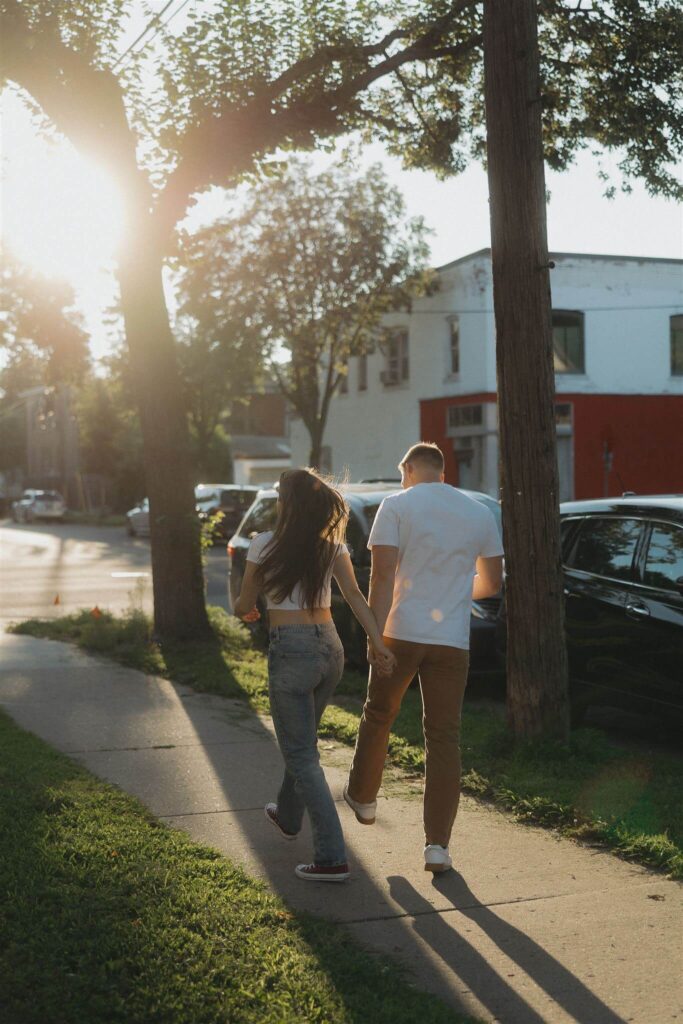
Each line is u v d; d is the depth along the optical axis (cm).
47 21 1059
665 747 759
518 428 684
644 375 3328
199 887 449
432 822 490
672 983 372
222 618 1345
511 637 693
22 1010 342
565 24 1048
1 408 8600
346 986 365
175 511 1210
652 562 732
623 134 1099
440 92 1193
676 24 1016
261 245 3356
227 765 684
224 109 1107
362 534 1056
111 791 607
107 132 1127
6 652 1184
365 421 3875
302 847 523
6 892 437
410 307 3412
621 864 496
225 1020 338
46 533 4484
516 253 684
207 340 3547
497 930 419
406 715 816
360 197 3347
